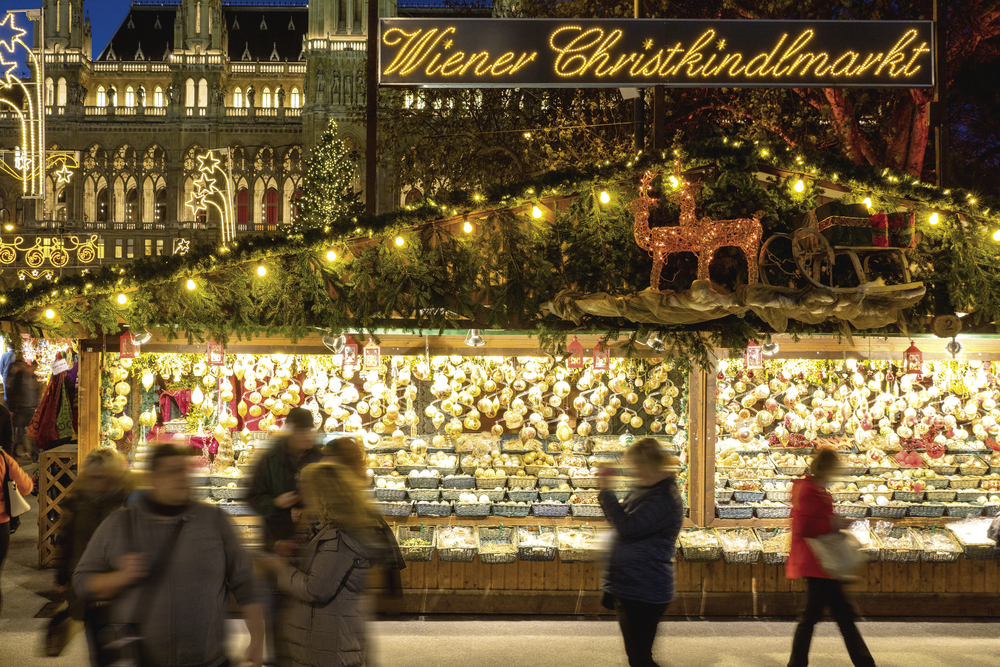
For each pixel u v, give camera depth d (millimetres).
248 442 7762
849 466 7730
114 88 73062
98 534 3557
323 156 49094
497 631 6270
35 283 6156
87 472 4629
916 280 6477
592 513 7000
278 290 6379
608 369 6969
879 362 8500
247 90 74438
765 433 8727
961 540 6781
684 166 6305
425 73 6625
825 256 5965
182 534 3527
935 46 6789
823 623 6535
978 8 13078
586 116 17453
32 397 11422
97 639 3664
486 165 20078
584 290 6379
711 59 6637
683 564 6727
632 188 6387
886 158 13578
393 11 61406
